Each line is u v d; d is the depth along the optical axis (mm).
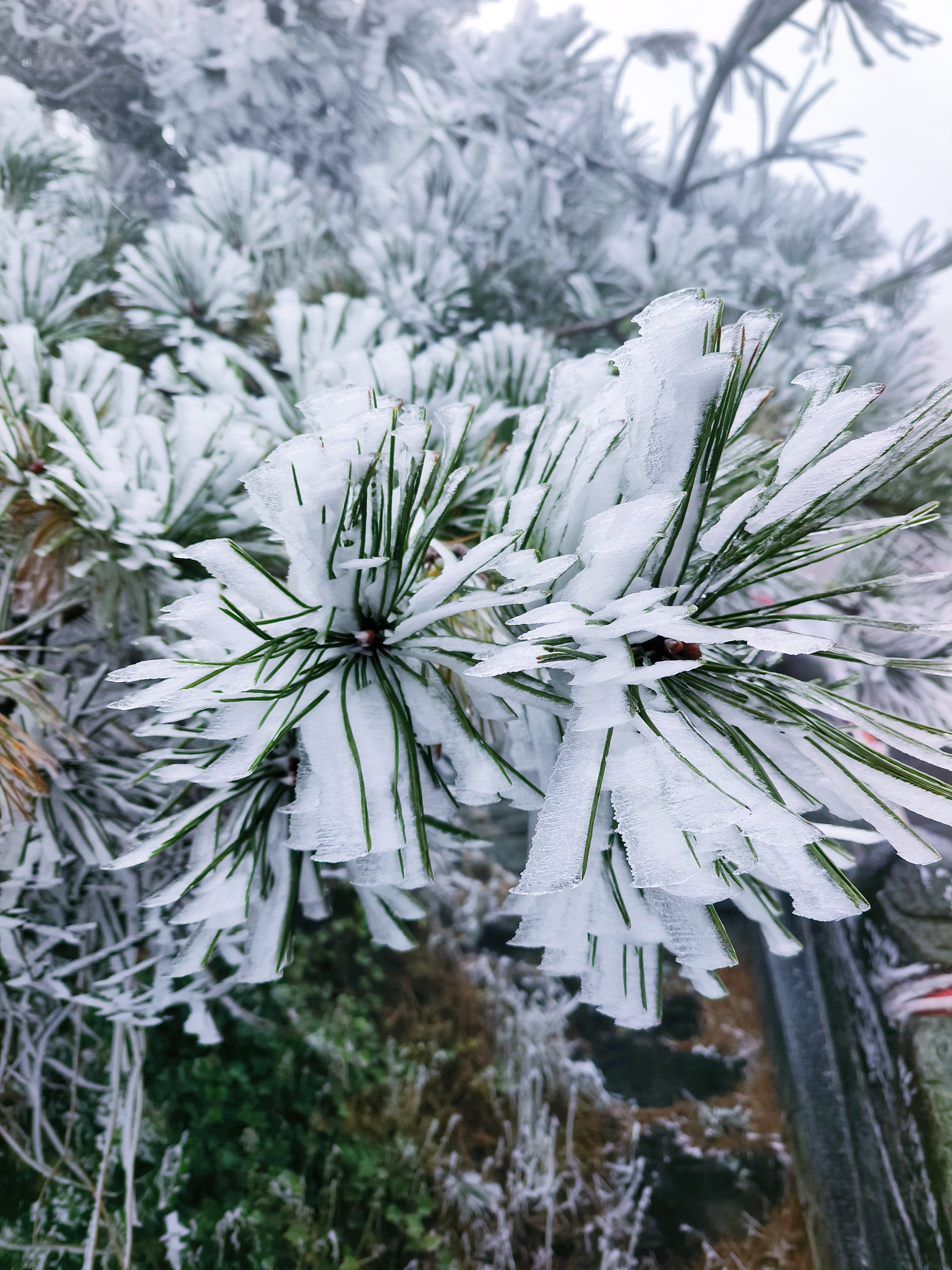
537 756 321
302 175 1503
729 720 282
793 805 257
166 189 1426
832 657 268
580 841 245
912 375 1076
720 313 247
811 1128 1403
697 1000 1606
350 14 1299
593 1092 1516
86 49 1288
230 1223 1223
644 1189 1410
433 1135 1407
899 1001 1267
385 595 300
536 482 312
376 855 285
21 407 481
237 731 286
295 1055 1394
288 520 274
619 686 265
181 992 727
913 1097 1215
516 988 1600
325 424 280
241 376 688
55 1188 1116
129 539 449
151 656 506
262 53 1292
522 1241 1353
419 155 1156
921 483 763
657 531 254
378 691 298
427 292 984
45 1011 885
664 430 262
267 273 1062
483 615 367
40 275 705
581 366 331
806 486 257
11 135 1005
